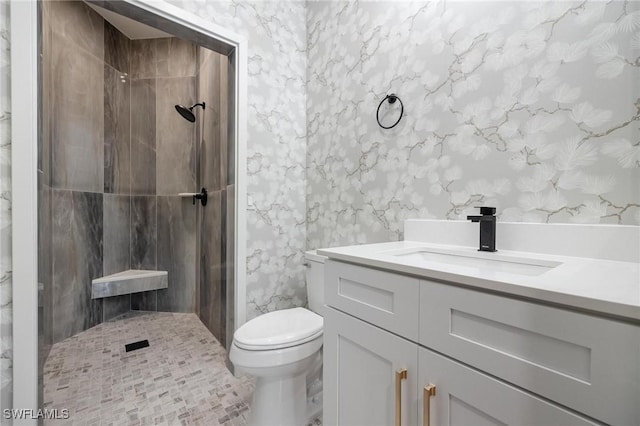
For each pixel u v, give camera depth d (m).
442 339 0.62
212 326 2.16
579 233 0.81
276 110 1.78
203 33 1.49
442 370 0.62
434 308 0.63
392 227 1.36
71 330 2.11
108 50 2.50
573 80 0.83
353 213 1.57
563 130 0.85
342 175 1.64
